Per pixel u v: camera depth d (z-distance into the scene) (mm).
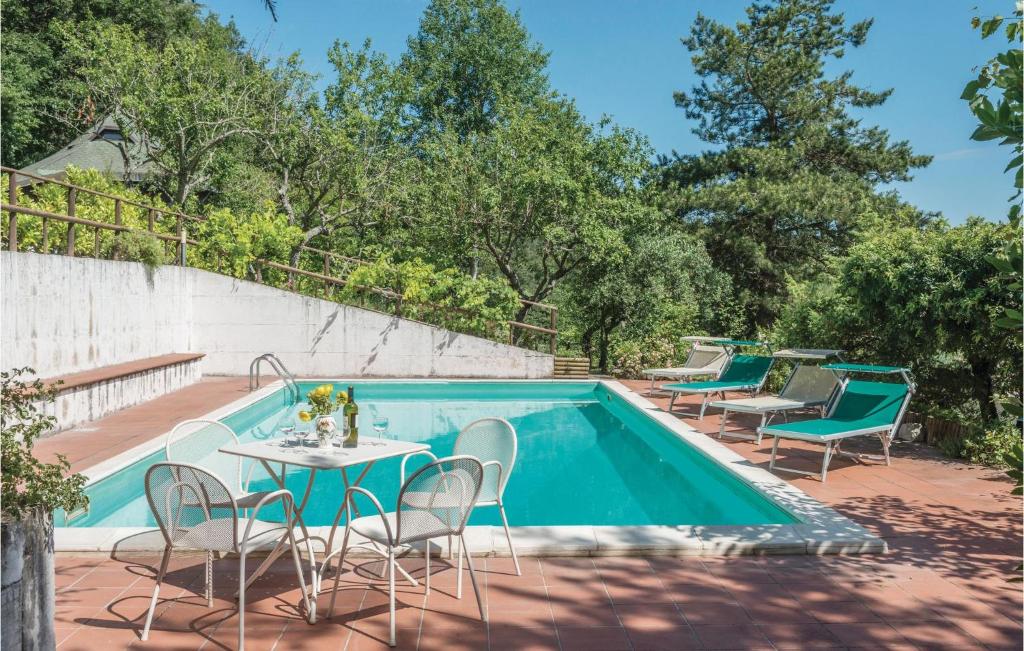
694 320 19000
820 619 3859
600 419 11852
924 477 6977
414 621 3826
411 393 14617
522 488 7520
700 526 5184
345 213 21406
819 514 5590
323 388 4730
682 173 27922
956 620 3852
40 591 2789
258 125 21031
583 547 4801
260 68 21156
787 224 26047
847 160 26969
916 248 8227
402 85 21656
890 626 3777
